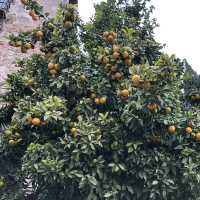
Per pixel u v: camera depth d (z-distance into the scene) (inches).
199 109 98.7
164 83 85.0
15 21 165.3
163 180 85.9
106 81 93.4
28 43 101.3
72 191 87.3
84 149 85.5
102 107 94.8
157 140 89.5
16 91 107.5
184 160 87.0
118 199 87.5
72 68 94.6
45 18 102.8
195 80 104.9
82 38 105.3
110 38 97.7
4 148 96.3
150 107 84.2
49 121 88.4
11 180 97.0
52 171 84.4
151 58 105.4
